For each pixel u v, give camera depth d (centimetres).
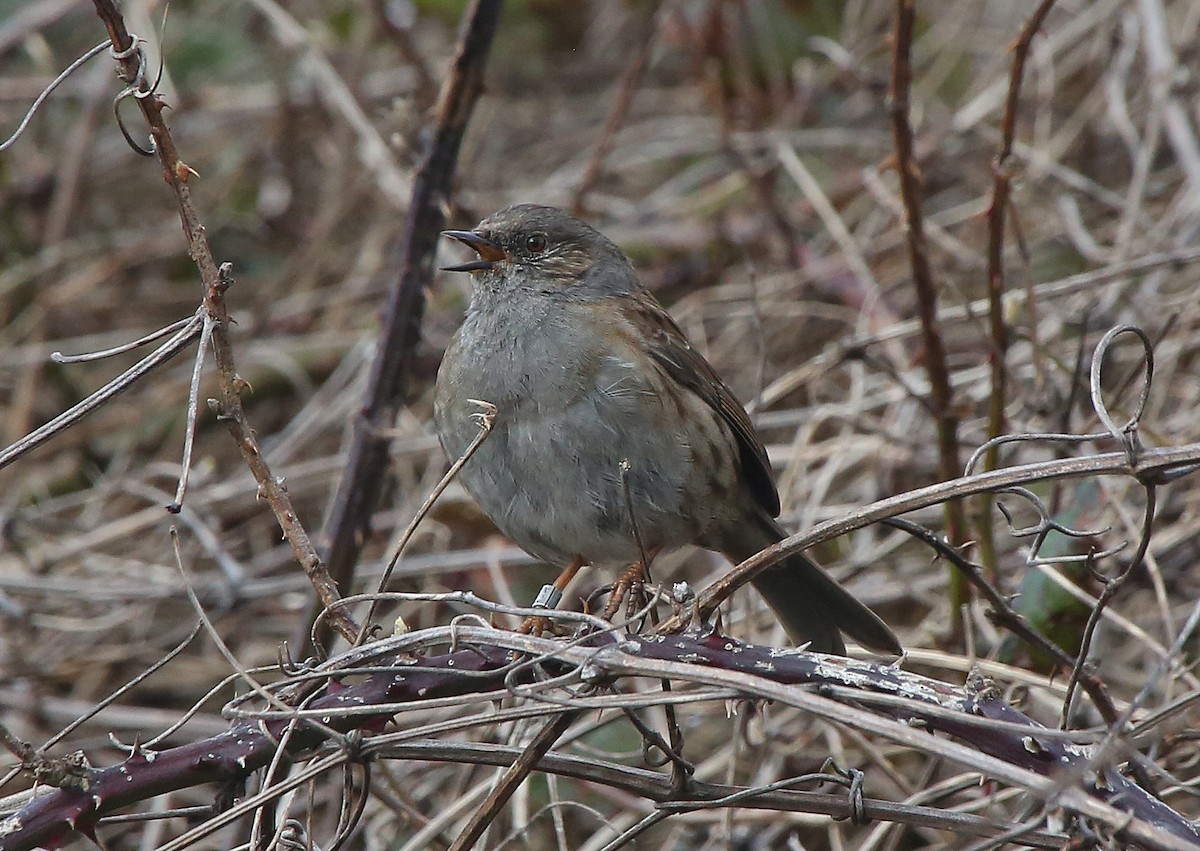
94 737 1005
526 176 1480
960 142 1366
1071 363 1047
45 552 1124
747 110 1388
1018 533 638
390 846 923
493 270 906
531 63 1550
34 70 1499
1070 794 535
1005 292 1090
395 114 1012
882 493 1054
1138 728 605
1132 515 948
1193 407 1041
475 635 607
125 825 945
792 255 1270
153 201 1462
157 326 1378
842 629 868
